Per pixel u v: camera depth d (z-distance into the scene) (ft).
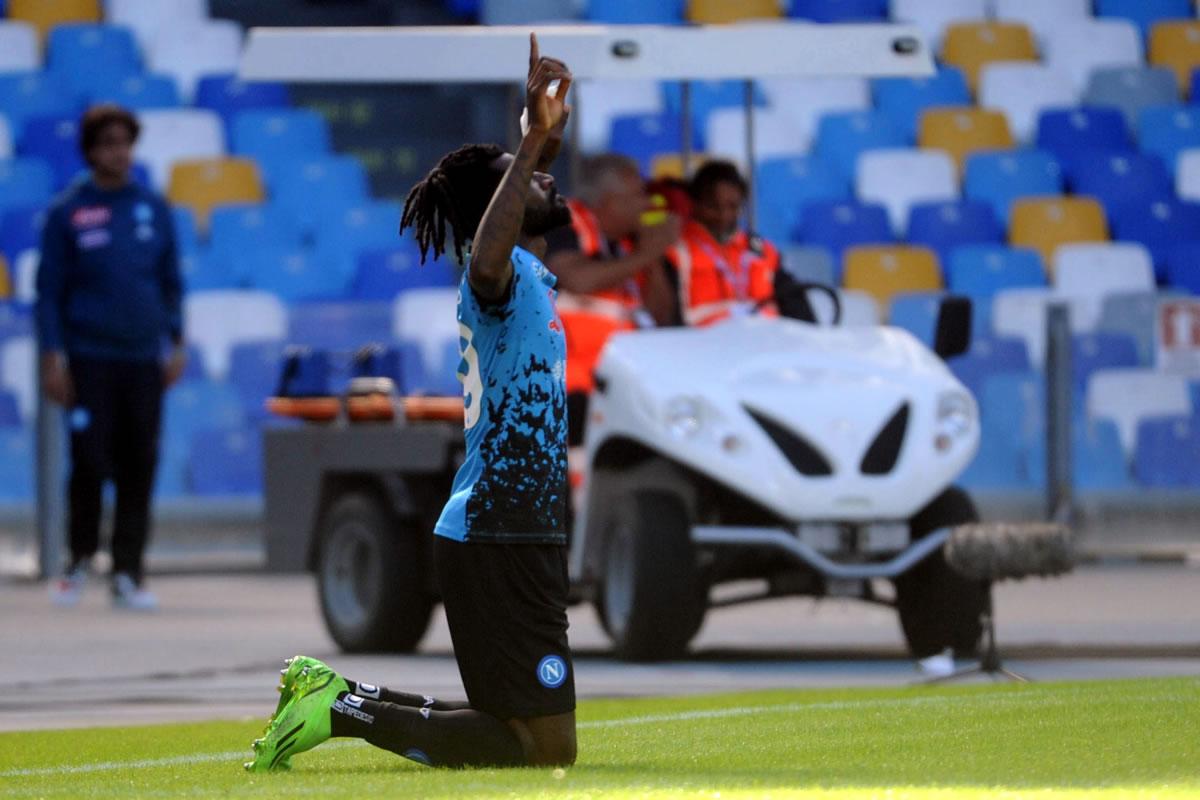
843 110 212.64
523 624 50.55
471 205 52.01
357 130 212.43
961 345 101.55
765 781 48.03
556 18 214.28
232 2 220.84
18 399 166.20
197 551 156.76
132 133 126.11
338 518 103.30
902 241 200.03
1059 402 155.02
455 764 51.42
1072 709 64.75
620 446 98.84
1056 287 190.19
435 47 103.50
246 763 55.16
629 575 93.40
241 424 164.35
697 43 104.17
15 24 210.59
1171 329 160.04
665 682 85.15
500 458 50.39
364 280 185.47
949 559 80.94
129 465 126.93
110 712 77.15
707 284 104.58
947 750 55.06
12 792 50.55
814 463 93.45
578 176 119.24
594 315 101.60
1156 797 44.39
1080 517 156.46
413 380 165.37
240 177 196.44
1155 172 204.95
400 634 100.07
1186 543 158.20
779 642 105.91
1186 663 87.81
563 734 51.13
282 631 113.09
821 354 97.86
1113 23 223.51
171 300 128.88
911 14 222.69
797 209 199.00
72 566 129.70
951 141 207.92
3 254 185.06
